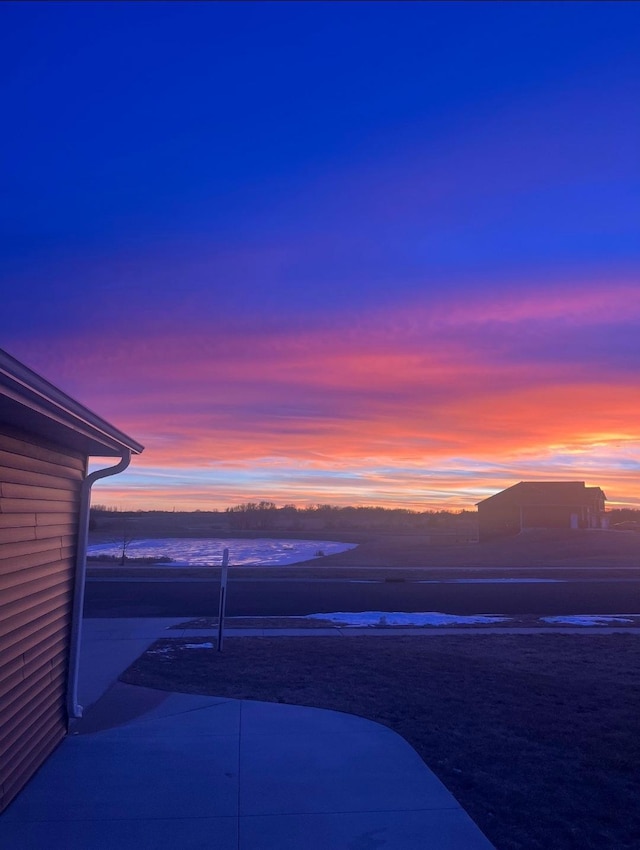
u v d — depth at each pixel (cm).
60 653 810
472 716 911
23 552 669
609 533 6047
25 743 673
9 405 521
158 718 896
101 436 729
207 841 560
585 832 576
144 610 2055
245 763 727
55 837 566
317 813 609
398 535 8369
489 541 6406
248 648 1424
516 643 1516
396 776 691
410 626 1775
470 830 579
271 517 11300
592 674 1192
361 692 1039
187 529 9631
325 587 2744
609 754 763
